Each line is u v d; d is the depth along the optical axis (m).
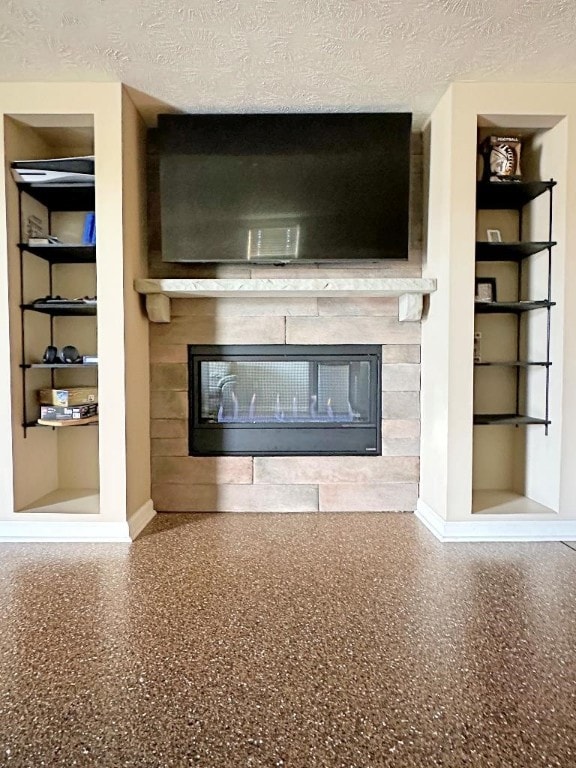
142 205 2.43
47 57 1.90
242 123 2.35
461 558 2.02
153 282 2.29
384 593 1.71
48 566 1.93
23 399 2.28
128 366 2.22
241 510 2.63
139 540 2.21
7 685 1.21
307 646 1.38
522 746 1.02
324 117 2.35
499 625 1.50
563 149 2.18
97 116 2.10
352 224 2.36
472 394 2.19
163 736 1.05
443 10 1.62
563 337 2.21
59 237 2.57
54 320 2.59
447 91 2.16
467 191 2.15
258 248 2.37
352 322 2.60
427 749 1.01
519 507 2.32
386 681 1.23
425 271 2.51
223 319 2.59
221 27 1.71
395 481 2.63
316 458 2.62
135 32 1.74
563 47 1.85
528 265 2.49
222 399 2.66
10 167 2.17
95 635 1.44
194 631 1.46
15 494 2.21
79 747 1.02
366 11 1.63
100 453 2.18
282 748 1.01
